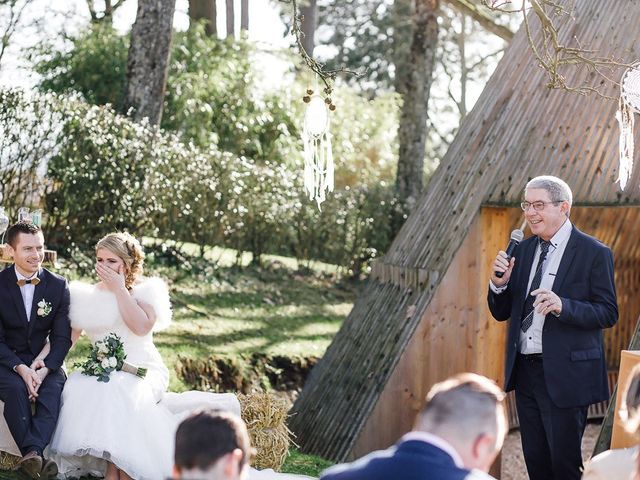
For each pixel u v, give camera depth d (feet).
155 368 17.72
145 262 32.68
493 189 22.65
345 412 22.90
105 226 31.55
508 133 23.16
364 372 23.12
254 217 36.63
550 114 22.39
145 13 34.73
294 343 30.35
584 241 17.42
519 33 24.61
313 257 39.60
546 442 17.70
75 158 30.60
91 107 31.48
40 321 17.44
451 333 22.66
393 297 23.81
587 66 21.06
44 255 19.54
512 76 24.03
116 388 16.65
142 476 16.33
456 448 8.68
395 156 56.80
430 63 44.09
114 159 31.24
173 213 33.55
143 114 34.71
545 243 17.62
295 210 37.81
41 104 29.96
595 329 17.15
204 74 45.52
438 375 22.54
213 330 29.43
